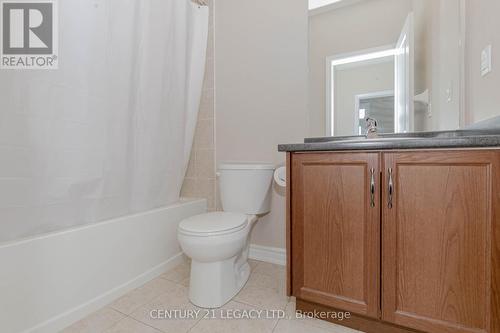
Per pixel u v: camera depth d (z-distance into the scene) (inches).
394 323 38.2
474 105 45.9
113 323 44.4
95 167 49.6
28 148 40.6
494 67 39.2
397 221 37.4
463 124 49.1
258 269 67.0
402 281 37.3
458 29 50.7
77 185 46.9
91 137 48.6
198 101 78.6
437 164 34.9
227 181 66.4
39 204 42.4
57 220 44.9
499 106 37.8
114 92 52.6
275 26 71.1
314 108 67.2
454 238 34.1
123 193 56.4
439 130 54.0
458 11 50.8
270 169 66.4
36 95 41.1
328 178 42.3
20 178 40.0
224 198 67.1
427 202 35.6
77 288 45.6
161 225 63.9
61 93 44.0
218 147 80.3
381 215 38.5
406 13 59.4
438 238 35.0
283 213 70.4
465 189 33.4
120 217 54.9
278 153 71.4
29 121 40.5
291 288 45.6
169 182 70.0
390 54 60.6
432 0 57.7
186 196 84.4
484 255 32.5
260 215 68.4
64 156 44.9
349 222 40.8
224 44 78.5
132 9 55.6
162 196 68.2
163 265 64.1
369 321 41.8
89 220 49.9
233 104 77.5
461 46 49.5
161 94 64.8
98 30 48.8
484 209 32.4
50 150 43.0
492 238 31.9
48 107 42.5
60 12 43.3
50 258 41.9
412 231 36.5
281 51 70.4
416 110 58.5
